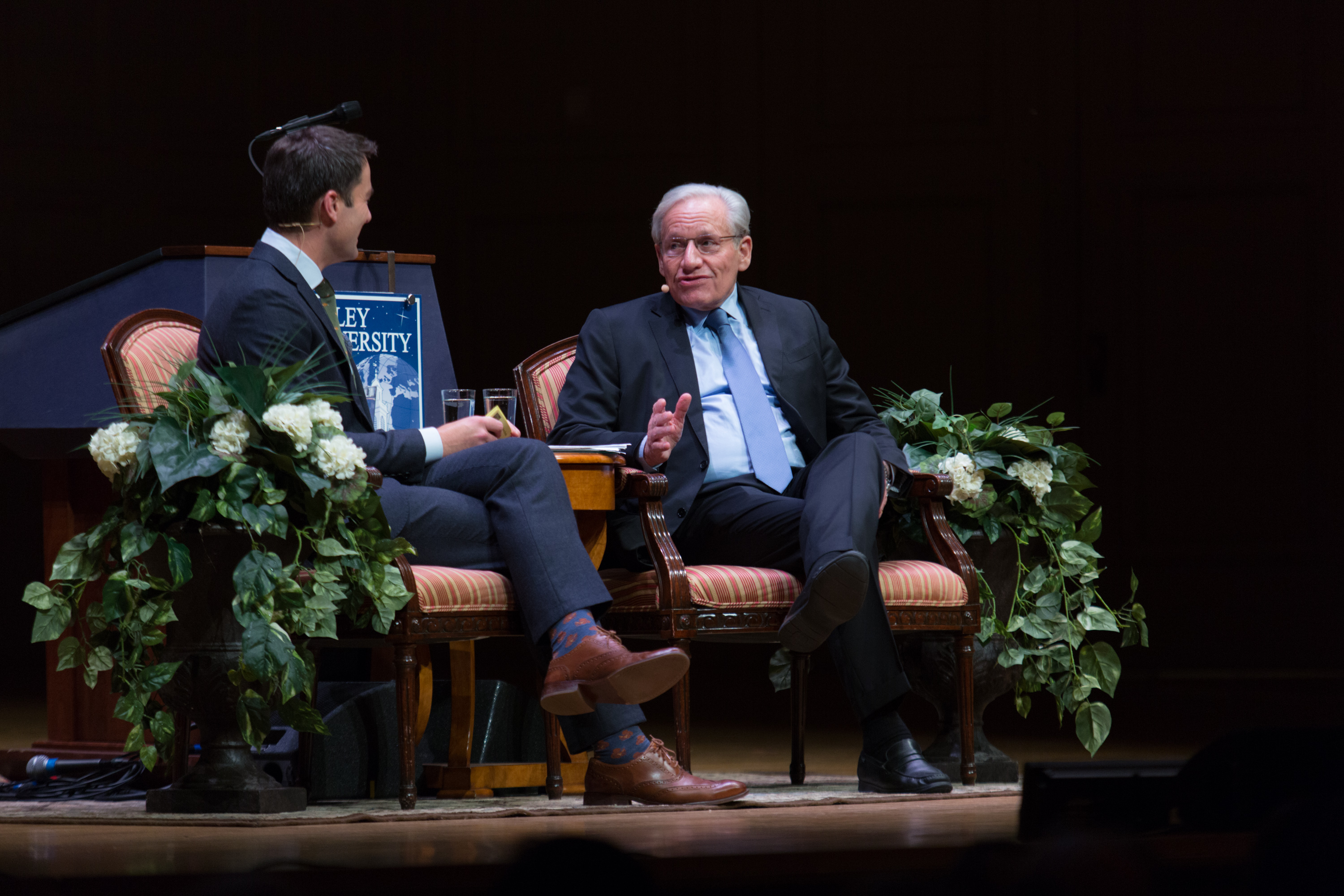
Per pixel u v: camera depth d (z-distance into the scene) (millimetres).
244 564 7906
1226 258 23969
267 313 8883
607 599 8414
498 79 25859
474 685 9992
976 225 24672
